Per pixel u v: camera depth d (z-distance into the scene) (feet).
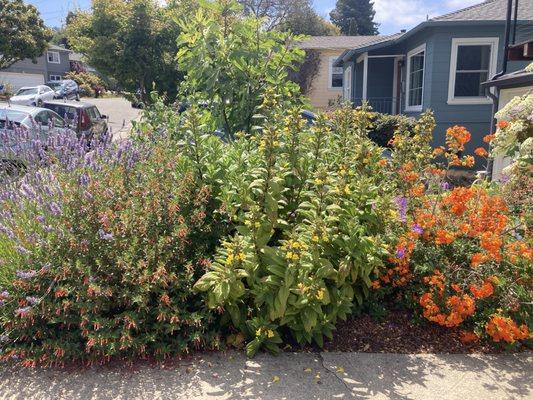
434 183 15.57
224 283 11.26
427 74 41.93
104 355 10.91
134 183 13.05
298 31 142.10
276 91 18.75
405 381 10.79
